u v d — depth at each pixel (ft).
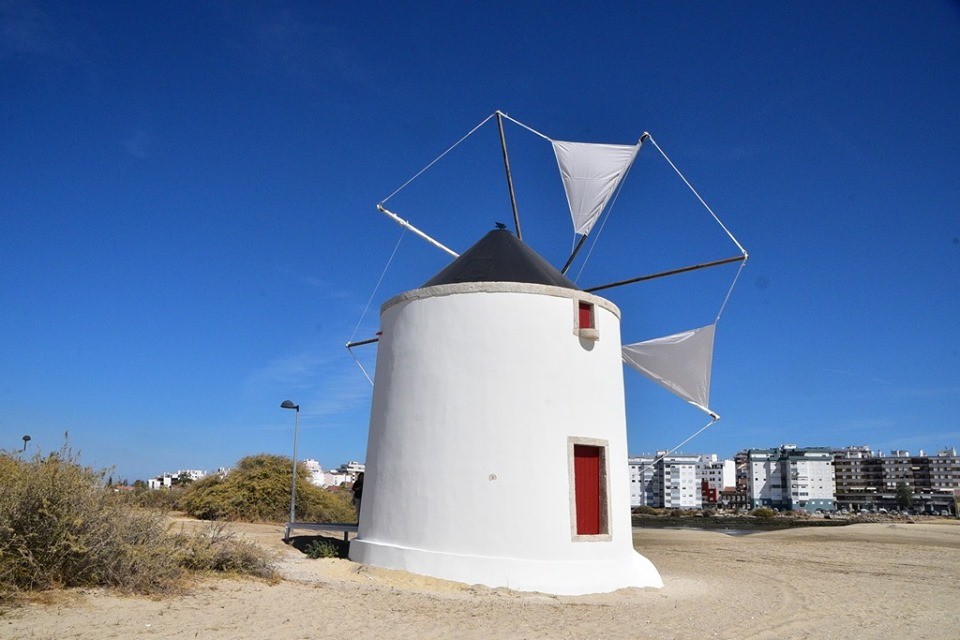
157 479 287.69
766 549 84.53
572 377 43.16
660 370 55.77
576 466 42.80
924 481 572.92
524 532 39.99
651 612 35.42
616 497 44.06
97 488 32.14
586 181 58.85
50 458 30.94
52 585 27.94
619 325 48.42
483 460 40.86
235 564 36.24
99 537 29.66
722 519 322.75
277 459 88.28
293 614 28.68
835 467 610.65
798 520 314.35
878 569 64.69
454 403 41.98
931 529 131.95
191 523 58.18
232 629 25.41
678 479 526.16
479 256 47.34
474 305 43.14
